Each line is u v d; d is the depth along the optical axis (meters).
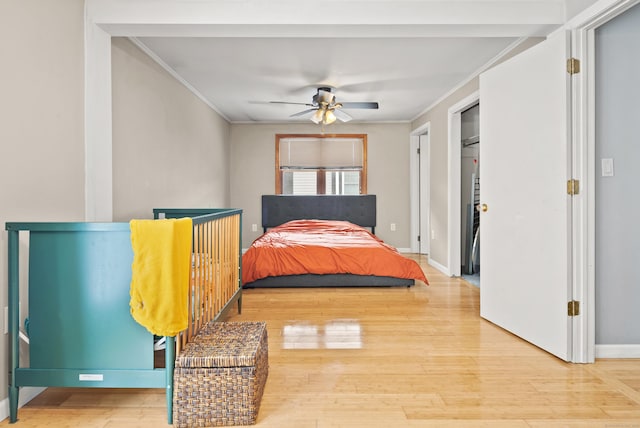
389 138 6.44
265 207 6.33
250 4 2.35
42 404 1.77
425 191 6.35
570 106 2.19
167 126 3.69
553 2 2.36
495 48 3.28
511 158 2.62
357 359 2.23
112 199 2.68
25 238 1.80
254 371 1.60
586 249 2.19
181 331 1.66
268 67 3.72
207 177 5.02
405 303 3.45
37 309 1.62
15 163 1.73
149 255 1.53
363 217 6.38
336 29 2.46
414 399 1.78
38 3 1.88
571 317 2.20
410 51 3.34
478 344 2.47
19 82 1.75
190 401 1.58
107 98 2.43
